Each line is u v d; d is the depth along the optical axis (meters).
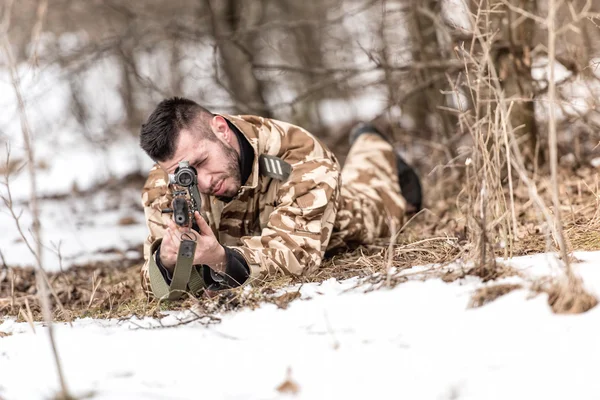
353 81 10.11
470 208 3.81
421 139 8.34
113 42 10.00
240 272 4.03
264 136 4.46
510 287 3.33
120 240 7.43
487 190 3.78
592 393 2.63
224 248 4.01
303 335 3.27
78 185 11.14
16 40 11.65
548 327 3.05
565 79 6.04
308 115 13.35
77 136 13.59
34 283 5.76
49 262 6.56
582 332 2.98
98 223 8.46
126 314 4.11
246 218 4.54
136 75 9.38
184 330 3.48
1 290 5.61
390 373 2.88
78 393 2.91
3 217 9.05
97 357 3.27
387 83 7.59
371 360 2.99
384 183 5.73
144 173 11.59
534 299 3.24
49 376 3.12
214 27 10.05
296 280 4.08
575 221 4.65
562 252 3.21
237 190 4.27
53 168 12.22
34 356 3.36
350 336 3.21
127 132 14.05
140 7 13.52
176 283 4.02
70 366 3.21
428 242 4.63
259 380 2.93
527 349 2.94
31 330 3.77
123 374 3.08
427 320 3.25
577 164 6.40
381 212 5.47
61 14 12.81
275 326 3.40
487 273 3.54
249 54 8.41
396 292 3.55
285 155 4.49
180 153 4.07
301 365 3.01
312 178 4.35
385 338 3.16
